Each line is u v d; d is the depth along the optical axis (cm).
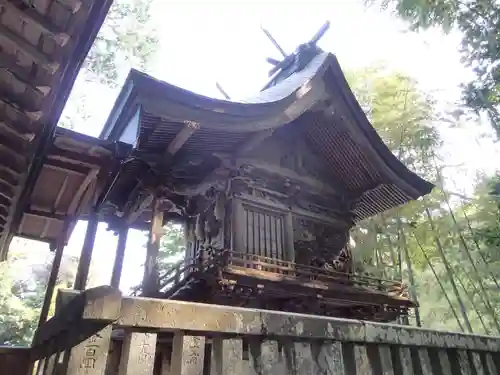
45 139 491
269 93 1118
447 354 329
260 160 1049
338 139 1160
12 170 516
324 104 1073
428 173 1705
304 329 246
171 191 904
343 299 955
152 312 197
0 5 323
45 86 390
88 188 799
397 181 1143
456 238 1644
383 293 1030
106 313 180
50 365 257
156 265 852
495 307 1828
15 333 1808
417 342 304
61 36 350
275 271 947
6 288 1928
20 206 692
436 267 2034
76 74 397
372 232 1612
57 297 234
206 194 989
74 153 708
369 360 278
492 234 1298
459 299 1443
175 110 744
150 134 814
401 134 1553
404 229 1631
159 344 381
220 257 825
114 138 880
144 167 895
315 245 1110
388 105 1588
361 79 1727
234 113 826
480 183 1598
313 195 1168
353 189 1251
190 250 1112
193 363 203
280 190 1088
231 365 214
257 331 227
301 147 1190
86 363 176
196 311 211
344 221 1210
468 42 1109
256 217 1003
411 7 1121
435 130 1577
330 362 251
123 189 980
